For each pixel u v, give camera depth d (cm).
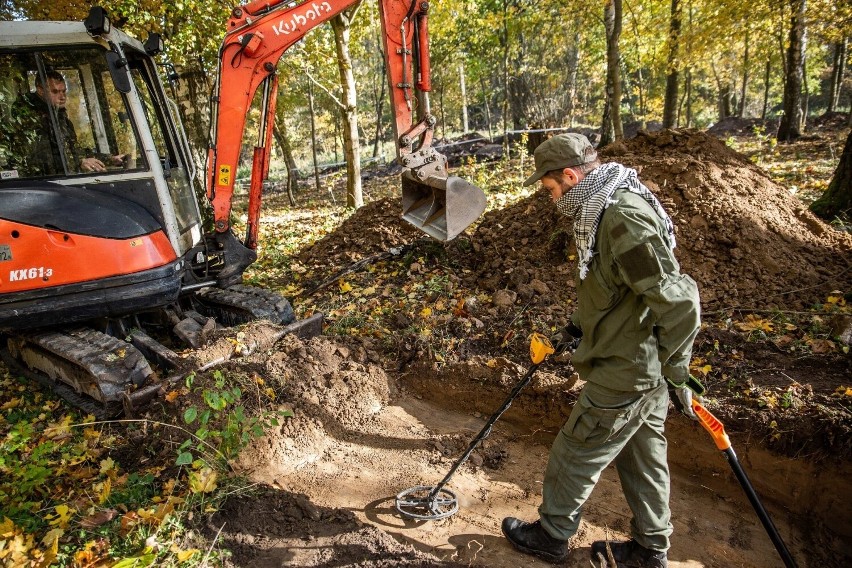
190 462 271
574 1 1221
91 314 390
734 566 269
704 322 416
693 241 477
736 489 312
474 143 1883
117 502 284
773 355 364
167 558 250
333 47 1225
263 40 455
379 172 1920
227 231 501
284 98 1463
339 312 521
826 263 460
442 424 381
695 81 3012
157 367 404
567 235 525
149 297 404
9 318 365
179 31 877
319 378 393
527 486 319
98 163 412
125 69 386
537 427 368
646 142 584
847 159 579
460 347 423
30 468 305
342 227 759
